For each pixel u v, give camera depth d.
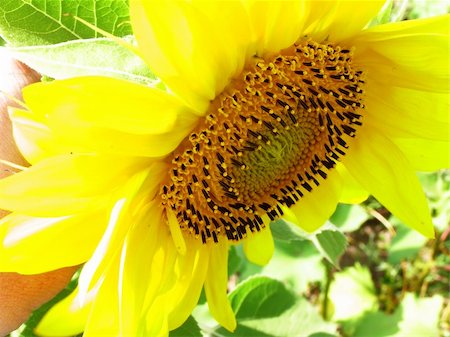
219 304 0.21
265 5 0.16
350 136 0.20
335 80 0.19
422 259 0.47
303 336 0.28
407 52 0.18
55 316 0.18
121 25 0.17
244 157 0.20
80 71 0.16
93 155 0.16
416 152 0.21
